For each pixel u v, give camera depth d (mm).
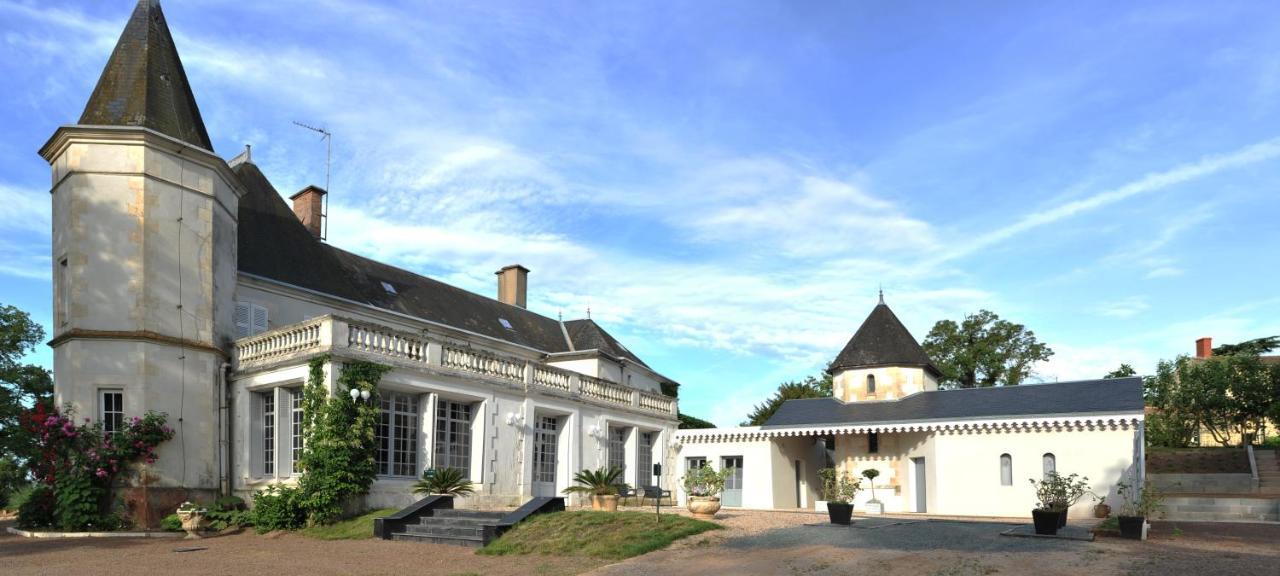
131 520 19094
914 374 34406
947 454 28547
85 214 19859
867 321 36406
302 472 19109
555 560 13508
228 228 22609
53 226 20984
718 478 18672
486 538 15359
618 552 13648
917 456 29953
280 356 20391
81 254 19688
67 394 19547
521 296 40188
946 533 16094
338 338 19172
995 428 27594
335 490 18344
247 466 20766
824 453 38344
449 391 21797
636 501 26625
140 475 19359
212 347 21141
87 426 19172
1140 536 15844
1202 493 28734
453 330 30922
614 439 29469
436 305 32562
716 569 12203
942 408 30500
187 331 20672
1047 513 15656
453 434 22312
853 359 35062
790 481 33469
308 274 26719
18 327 28516
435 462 21344
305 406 19016
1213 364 40781
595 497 20812
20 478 28500
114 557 14648
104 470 18922
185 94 22547
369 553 14844
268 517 18328
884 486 30875
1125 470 25453
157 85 21703
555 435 26266
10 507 28172
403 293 31406
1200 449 38094
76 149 20094
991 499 27438
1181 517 25609
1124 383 28547
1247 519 24734
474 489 22172
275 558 14383
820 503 32531
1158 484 31359
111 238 19938
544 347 36781
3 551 15617
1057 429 26641
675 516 16609
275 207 27781
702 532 15586
